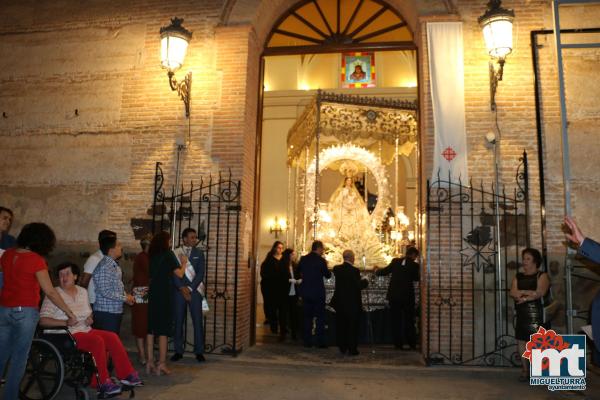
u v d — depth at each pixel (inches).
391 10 323.3
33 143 310.5
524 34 279.3
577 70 273.7
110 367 223.0
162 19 309.7
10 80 320.8
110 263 207.9
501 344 251.1
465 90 276.1
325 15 329.1
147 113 300.2
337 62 671.8
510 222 261.3
